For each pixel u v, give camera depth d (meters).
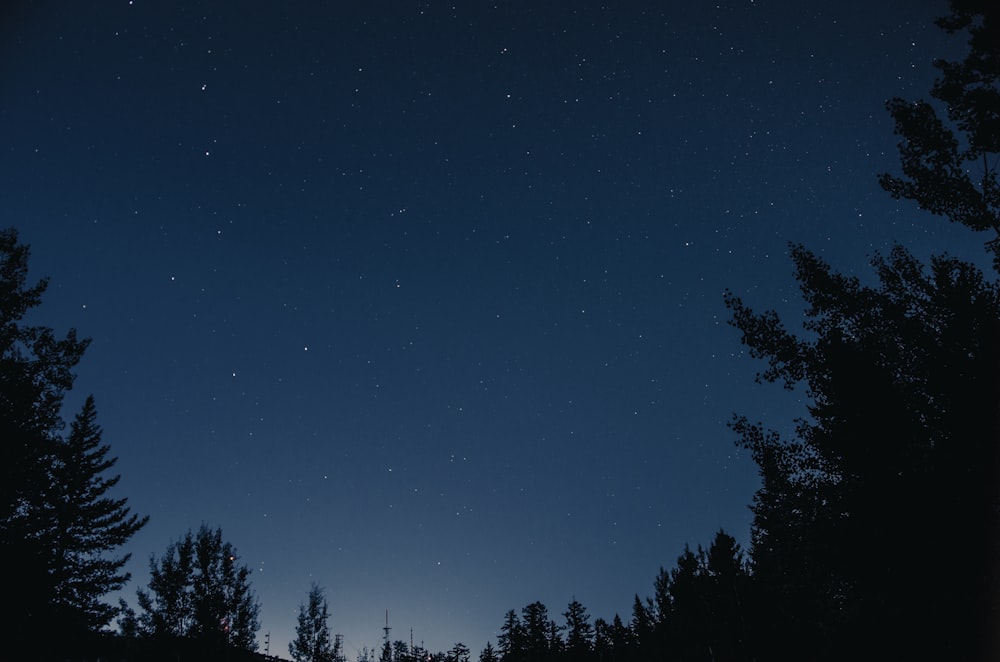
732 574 30.56
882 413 12.34
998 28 13.43
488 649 51.16
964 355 12.15
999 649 10.30
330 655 32.66
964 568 10.83
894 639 11.24
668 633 37.69
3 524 22.34
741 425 14.30
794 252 15.11
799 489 13.70
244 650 28.27
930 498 11.24
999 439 11.23
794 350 13.95
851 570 12.34
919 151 14.24
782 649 24.50
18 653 22.08
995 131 13.44
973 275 12.64
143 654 26.64
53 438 24.06
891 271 14.15
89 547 28.27
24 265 22.66
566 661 47.81
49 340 22.98
